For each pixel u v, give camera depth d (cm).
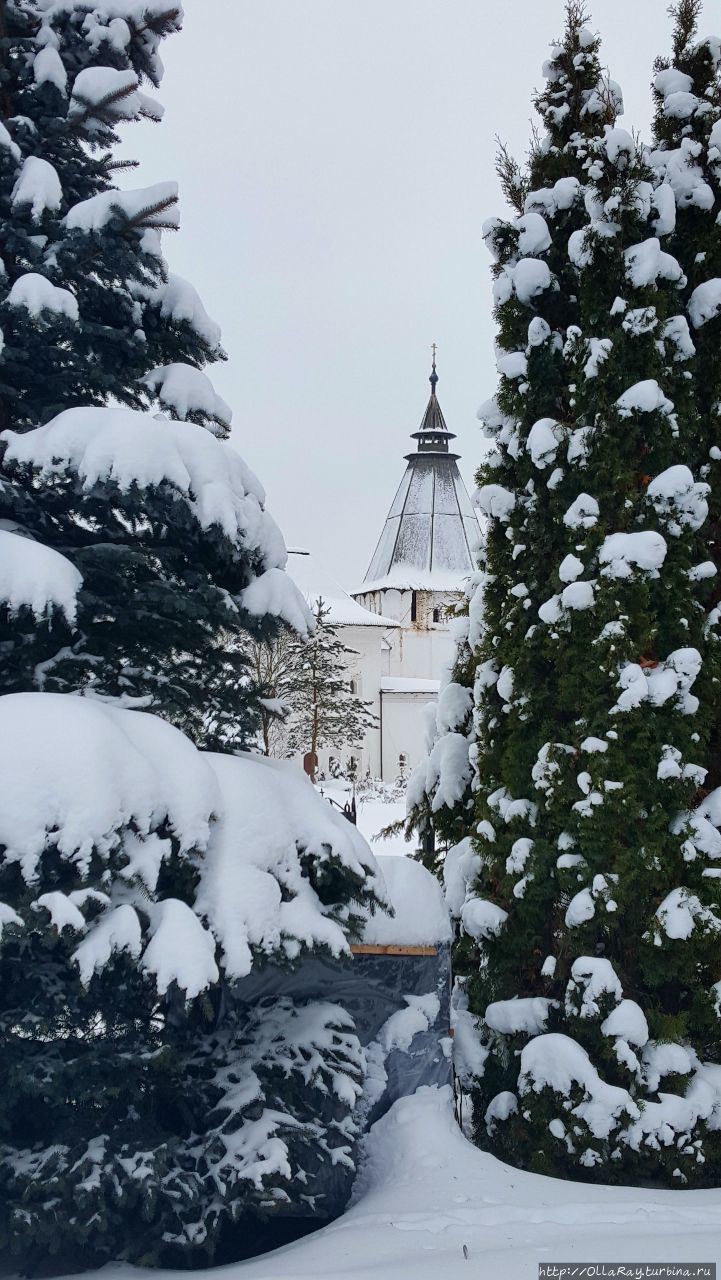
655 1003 653
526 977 702
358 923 607
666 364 684
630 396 661
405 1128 653
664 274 682
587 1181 622
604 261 688
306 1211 592
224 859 554
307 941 553
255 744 739
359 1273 454
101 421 586
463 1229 527
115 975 555
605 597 646
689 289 723
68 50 686
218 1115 576
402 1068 685
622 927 656
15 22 671
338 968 682
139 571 671
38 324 588
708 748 694
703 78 746
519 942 689
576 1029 637
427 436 6291
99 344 689
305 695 3534
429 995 699
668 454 671
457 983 784
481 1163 621
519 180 759
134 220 613
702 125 734
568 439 680
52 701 542
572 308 725
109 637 675
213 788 558
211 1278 508
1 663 635
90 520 659
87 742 518
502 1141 675
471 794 846
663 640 667
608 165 693
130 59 698
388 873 722
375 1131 664
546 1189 588
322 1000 680
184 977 495
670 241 729
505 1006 680
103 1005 562
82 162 680
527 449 709
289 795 616
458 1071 726
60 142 668
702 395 714
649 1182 619
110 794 509
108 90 635
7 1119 533
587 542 655
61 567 562
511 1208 550
